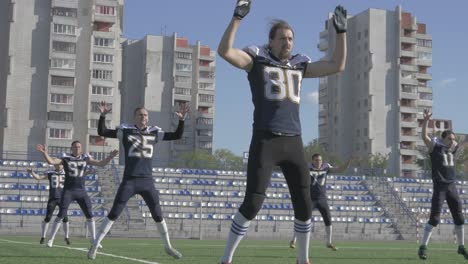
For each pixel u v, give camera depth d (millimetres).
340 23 6113
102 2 82062
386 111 91688
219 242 21422
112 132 10102
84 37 73938
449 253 15266
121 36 93812
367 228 32938
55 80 72688
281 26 5980
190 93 100375
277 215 32406
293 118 5922
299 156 5949
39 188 31203
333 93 96750
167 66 97812
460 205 11984
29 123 67625
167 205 31781
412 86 95750
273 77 5898
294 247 16812
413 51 99062
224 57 5660
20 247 13734
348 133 93938
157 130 10258
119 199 10039
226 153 106938
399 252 15477
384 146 91312
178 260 10367
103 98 80562
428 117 11844
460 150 89000
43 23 68938
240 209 5926
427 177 43688
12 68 67125
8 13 68625
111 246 15516
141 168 10078
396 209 35031
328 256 13055
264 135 5832
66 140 71750
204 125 107000
